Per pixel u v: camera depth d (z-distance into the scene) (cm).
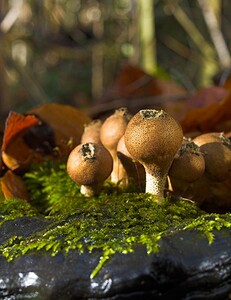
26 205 47
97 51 137
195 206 46
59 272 38
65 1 140
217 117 62
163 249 38
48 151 57
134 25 109
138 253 38
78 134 60
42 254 39
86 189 47
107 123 48
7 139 55
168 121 42
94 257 38
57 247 39
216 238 39
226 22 136
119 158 47
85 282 38
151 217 42
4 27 113
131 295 37
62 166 54
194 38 125
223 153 47
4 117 100
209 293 37
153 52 108
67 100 153
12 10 113
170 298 37
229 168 47
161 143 42
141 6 107
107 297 37
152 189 45
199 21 137
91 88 155
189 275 37
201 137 48
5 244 42
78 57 142
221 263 38
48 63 155
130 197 45
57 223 43
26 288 38
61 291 38
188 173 45
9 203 46
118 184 48
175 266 37
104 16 140
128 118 48
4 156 55
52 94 153
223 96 68
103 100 90
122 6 138
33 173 54
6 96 103
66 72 157
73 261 38
